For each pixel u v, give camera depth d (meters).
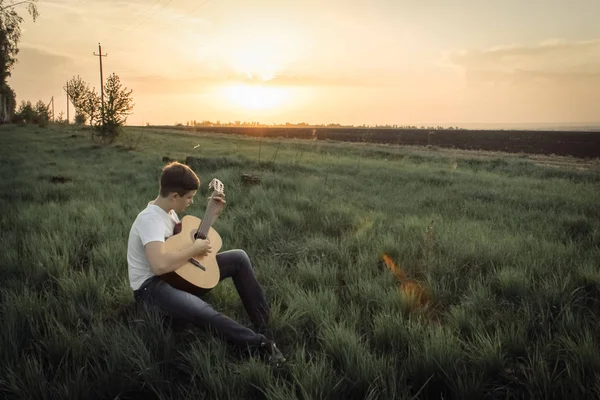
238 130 98.31
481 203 9.48
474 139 62.22
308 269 4.38
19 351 2.80
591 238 6.13
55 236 5.29
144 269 2.98
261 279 4.29
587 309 3.61
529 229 6.74
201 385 2.50
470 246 5.31
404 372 2.62
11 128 51.97
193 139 46.03
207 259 3.14
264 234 5.93
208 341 2.82
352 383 2.52
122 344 2.76
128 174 13.10
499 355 2.77
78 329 3.15
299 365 2.58
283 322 3.28
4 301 3.46
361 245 5.49
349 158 24.94
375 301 3.69
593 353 2.65
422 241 5.48
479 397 2.41
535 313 3.52
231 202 8.49
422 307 3.71
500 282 4.16
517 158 32.84
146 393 2.51
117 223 6.29
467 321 3.25
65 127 57.12
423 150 40.62
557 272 4.42
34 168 14.29
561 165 27.64
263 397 2.43
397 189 11.46
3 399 2.33
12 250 4.82
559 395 2.43
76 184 10.46
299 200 8.55
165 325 3.04
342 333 2.92
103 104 28.72
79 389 2.36
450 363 2.65
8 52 27.00
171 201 3.00
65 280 3.89
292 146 37.38
